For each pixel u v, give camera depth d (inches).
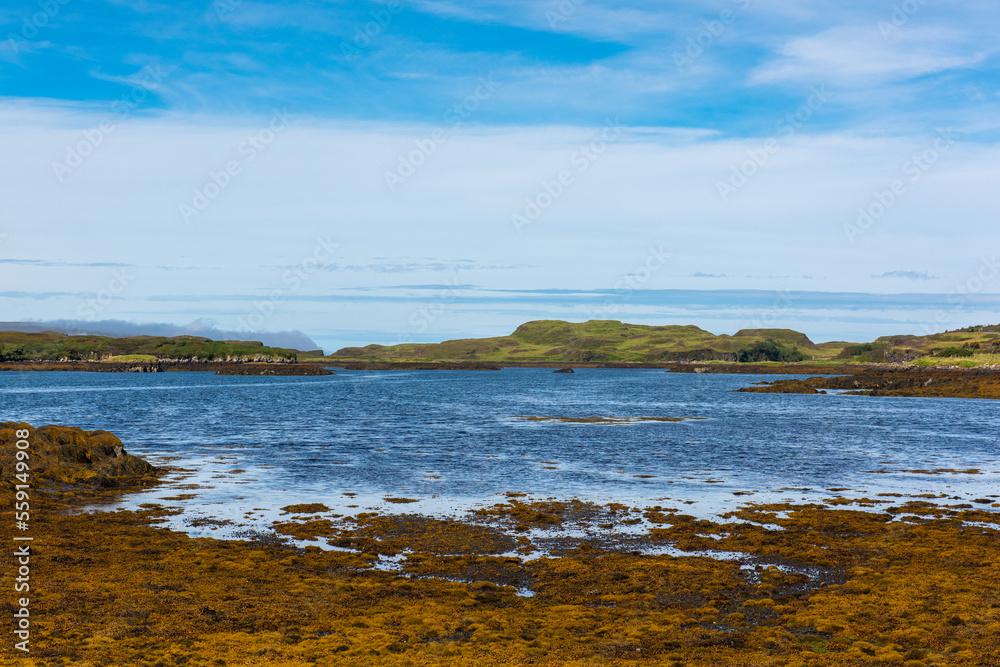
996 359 7775.6
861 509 1427.2
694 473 1852.9
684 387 7308.1
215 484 1653.5
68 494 1462.8
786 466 1984.5
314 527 1234.6
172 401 4795.8
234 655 685.9
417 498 1509.6
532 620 799.7
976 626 773.9
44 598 816.3
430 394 5836.6
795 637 756.6
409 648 715.4
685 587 919.7
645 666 679.1
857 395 5733.3
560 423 3196.4
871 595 886.4
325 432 2807.6
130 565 969.5
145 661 663.8
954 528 1246.9
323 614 806.5
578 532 1219.9
